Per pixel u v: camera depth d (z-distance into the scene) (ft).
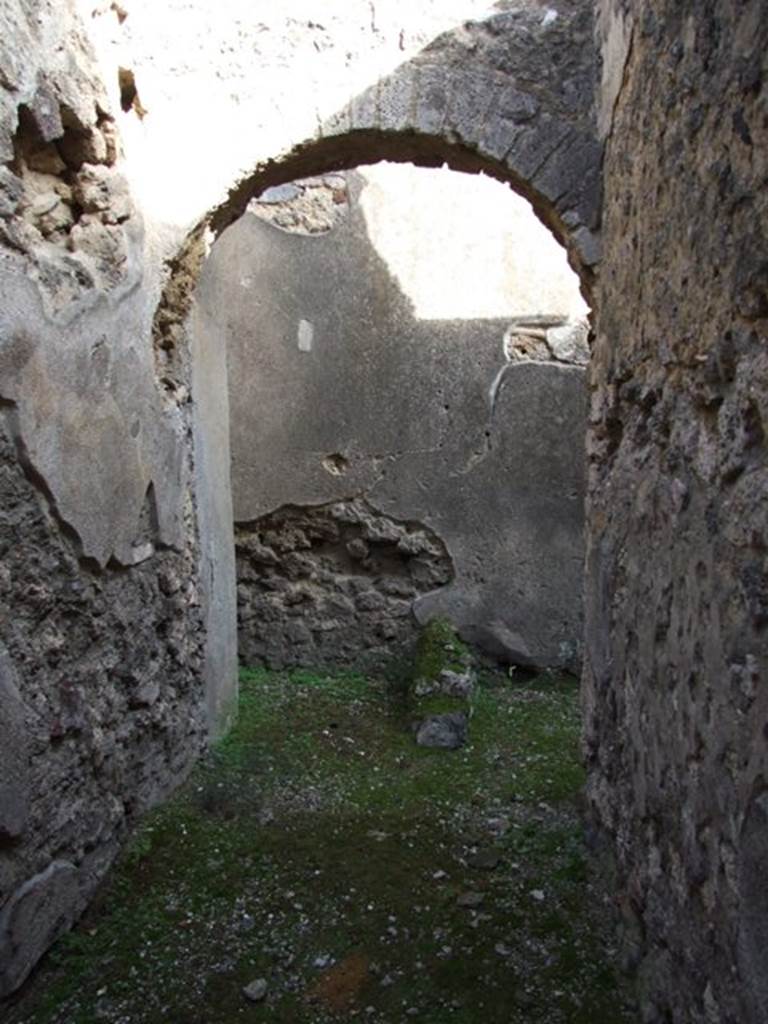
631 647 5.88
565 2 7.95
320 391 12.43
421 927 6.36
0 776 5.19
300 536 12.83
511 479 12.51
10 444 5.36
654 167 5.31
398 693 11.95
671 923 4.87
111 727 6.86
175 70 7.91
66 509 5.98
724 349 3.85
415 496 12.60
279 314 12.30
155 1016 5.44
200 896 6.68
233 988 5.72
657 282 5.22
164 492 7.86
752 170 3.50
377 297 12.21
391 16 7.98
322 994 5.67
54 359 5.85
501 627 12.77
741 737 3.68
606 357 7.06
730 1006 3.87
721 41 3.88
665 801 4.99
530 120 7.95
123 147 7.24
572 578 12.62
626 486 6.10
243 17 7.97
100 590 6.61
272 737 10.12
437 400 12.41
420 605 12.80
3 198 5.34
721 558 3.95
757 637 3.50
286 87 8.05
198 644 9.01
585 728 7.84
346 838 7.64
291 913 6.52
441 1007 5.54
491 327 12.26
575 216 7.91
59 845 5.98
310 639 12.98
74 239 6.45
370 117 8.08
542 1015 5.45
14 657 5.40
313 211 12.07
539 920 6.43
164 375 8.14
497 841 7.64
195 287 8.58
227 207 8.38
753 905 3.55
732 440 3.81
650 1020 5.14
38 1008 5.46
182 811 7.85
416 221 12.04
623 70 6.51
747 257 3.55
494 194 11.97
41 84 5.81
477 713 11.28
